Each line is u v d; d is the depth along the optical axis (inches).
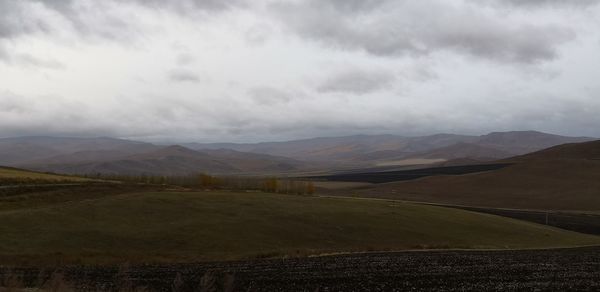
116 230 2337.6
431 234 2844.5
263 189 4886.8
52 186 3250.5
